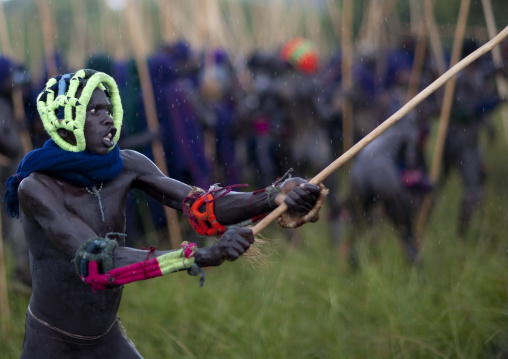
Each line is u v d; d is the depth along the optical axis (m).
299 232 10.16
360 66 12.66
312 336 7.02
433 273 8.34
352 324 7.30
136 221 10.26
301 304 7.71
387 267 8.32
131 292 8.01
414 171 9.16
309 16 15.38
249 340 6.95
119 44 10.70
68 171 4.34
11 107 8.83
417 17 14.02
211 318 7.38
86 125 4.30
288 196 4.17
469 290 7.63
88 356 4.74
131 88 10.01
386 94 10.27
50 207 4.19
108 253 3.98
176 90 10.27
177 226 9.77
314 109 11.01
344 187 11.94
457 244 9.30
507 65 11.94
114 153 4.47
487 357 6.79
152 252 4.05
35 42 15.05
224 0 16.69
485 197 11.53
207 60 11.30
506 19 17.05
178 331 7.25
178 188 4.68
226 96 11.85
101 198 4.50
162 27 12.05
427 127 9.53
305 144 10.98
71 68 10.20
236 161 11.80
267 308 7.47
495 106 11.22
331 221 9.55
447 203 11.70
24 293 8.29
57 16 17.11
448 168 11.48
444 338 6.79
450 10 17.59
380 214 9.25
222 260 3.97
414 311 7.25
